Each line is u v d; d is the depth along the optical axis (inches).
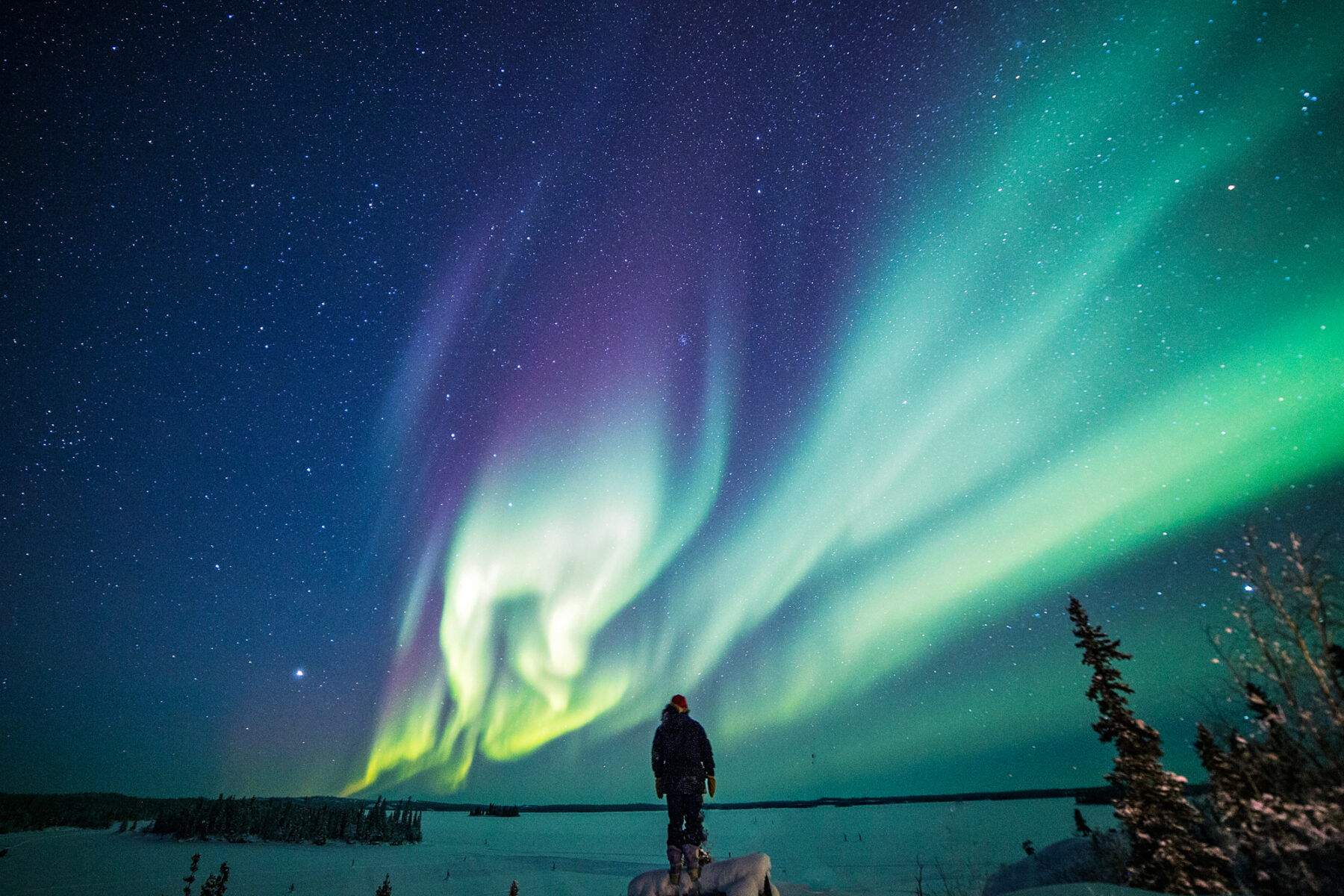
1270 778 239.9
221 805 6830.7
